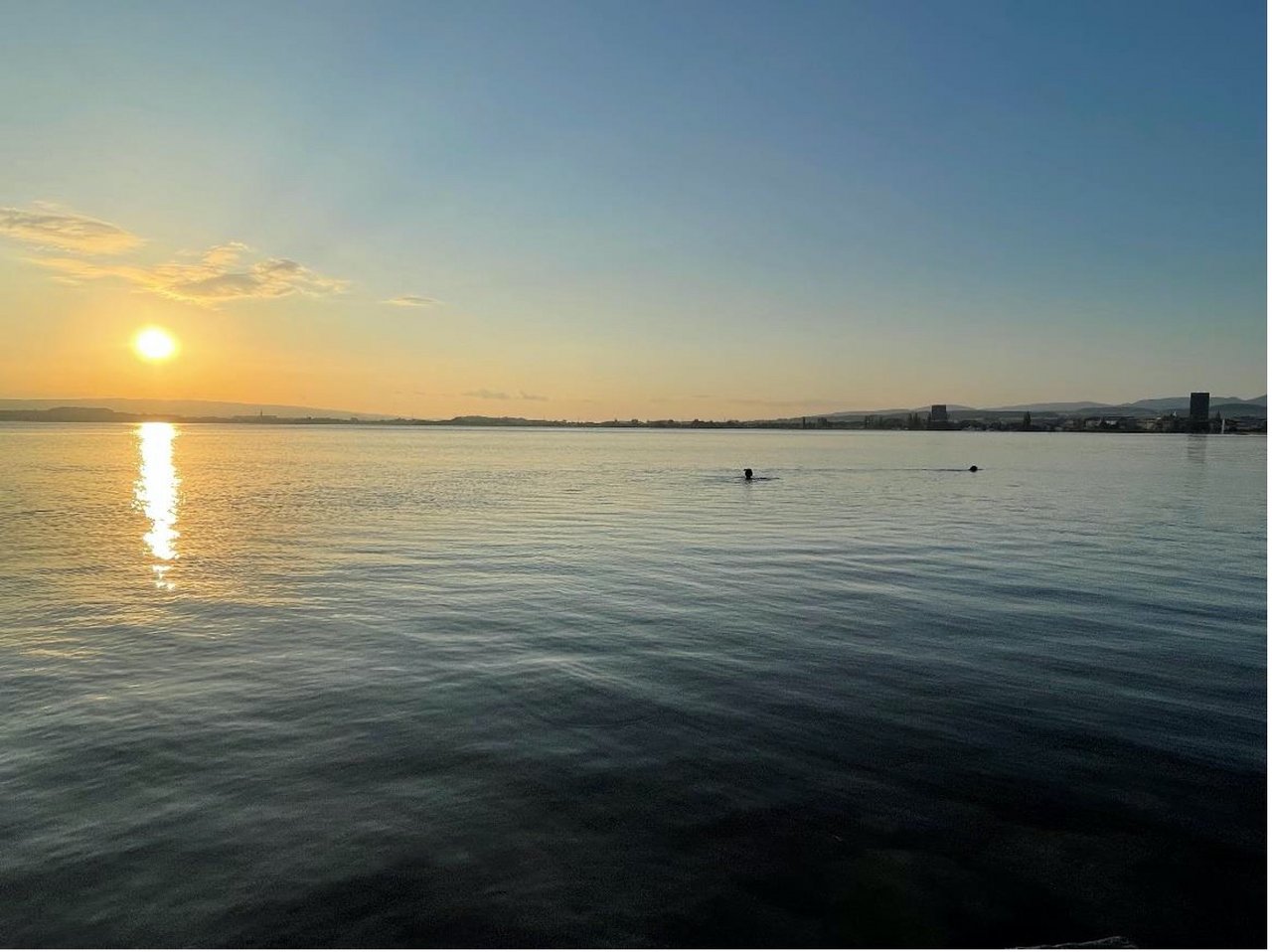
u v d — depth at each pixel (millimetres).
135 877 6727
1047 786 8391
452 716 10336
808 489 52406
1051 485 56719
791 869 6883
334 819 7691
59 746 9336
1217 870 6895
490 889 6578
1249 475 69500
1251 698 11047
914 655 13109
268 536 28312
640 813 7824
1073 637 14250
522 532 29625
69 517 34250
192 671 12242
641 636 14305
